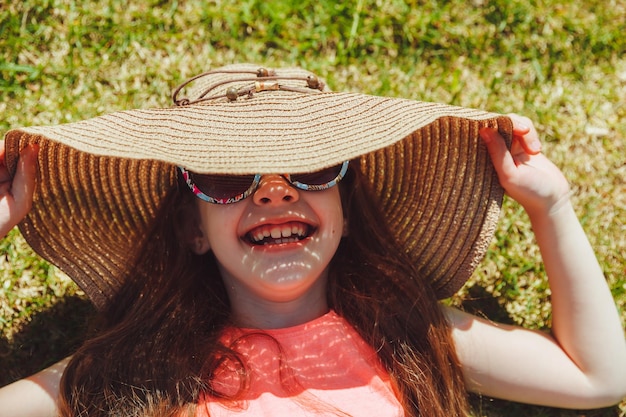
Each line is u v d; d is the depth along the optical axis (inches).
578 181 35.5
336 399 29.2
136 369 29.7
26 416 29.0
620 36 37.5
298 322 30.9
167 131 26.4
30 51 36.0
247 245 28.9
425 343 30.9
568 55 37.4
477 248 30.3
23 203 27.6
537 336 31.5
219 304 31.3
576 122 36.4
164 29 36.9
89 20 36.5
